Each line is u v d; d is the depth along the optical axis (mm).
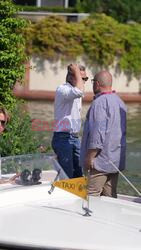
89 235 12078
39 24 76062
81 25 77750
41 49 75875
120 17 91562
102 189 18688
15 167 14258
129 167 31672
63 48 76562
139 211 13797
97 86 18500
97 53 77500
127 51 79062
